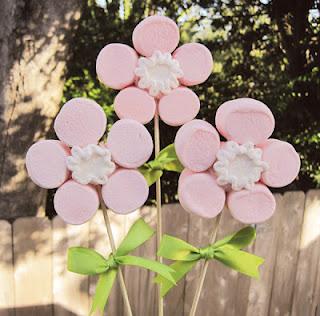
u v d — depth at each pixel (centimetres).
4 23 151
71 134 65
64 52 163
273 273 157
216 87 248
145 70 70
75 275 139
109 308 145
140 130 66
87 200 66
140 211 137
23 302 137
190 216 141
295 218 154
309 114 240
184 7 255
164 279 79
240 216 68
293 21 245
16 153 165
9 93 158
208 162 67
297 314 166
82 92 243
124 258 73
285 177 68
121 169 68
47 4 153
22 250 133
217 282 152
